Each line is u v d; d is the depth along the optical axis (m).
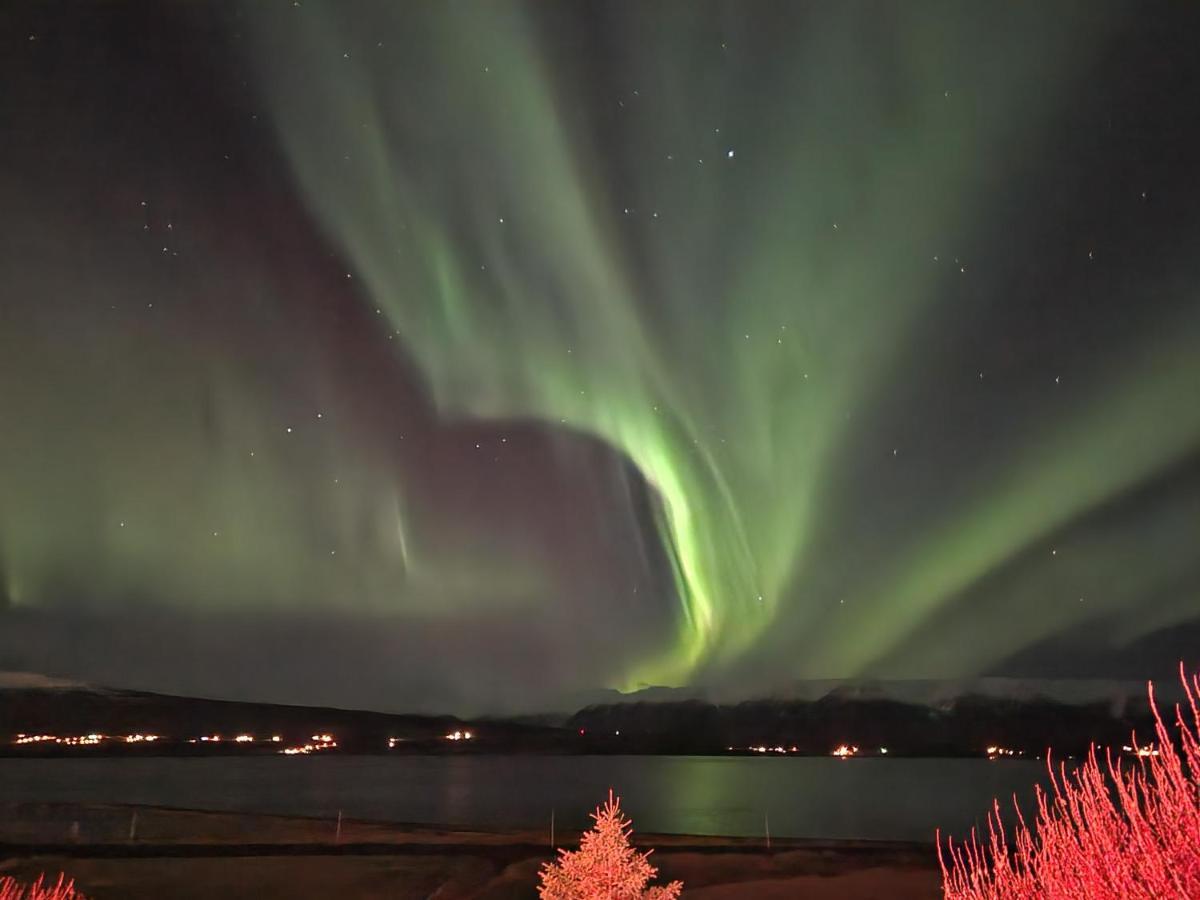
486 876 18.70
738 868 19.53
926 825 41.31
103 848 22.38
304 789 70.38
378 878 18.55
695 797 69.38
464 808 51.47
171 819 29.33
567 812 48.88
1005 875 3.83
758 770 133.50
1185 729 3.24
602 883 7.99
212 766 120.56
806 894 16.75
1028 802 54.44
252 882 18.17
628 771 128.88
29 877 18.38
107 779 82.19
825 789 83.12
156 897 16.77
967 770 130.62
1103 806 3.41
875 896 16.50
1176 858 3.12
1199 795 3.15
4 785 69.81
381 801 56.69
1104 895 3.28
